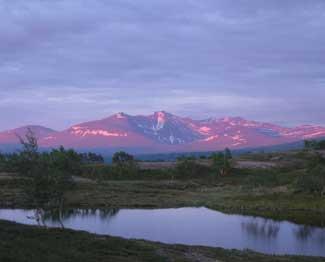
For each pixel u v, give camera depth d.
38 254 27.88
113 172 167.25
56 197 47.41
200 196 124.50
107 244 36.53
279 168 181.75
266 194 120.75
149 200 113.62
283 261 40.03
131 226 73.44
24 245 29.83
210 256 38.97
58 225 70.50
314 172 127.31
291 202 106.81
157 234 66.25
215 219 84.62
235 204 107.12
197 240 61.94
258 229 72.94
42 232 38.75
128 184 147.88
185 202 111.69
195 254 39.03
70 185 48.94
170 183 155.38
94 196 114.75
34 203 47.41
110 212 92.75
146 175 171.62
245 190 135.12
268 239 64.12
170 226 74.50
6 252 26.38
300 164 189.88
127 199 113.31
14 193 108.25
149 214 90.69
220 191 137.50
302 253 54.03
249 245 59.03
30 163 46.44
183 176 173.88
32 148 47.12
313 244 60.59
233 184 155.38
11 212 86.44
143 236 63.94
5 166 50.06
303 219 85.81
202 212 95.50
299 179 121.69
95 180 150.38
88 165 181.00
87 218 82.25
